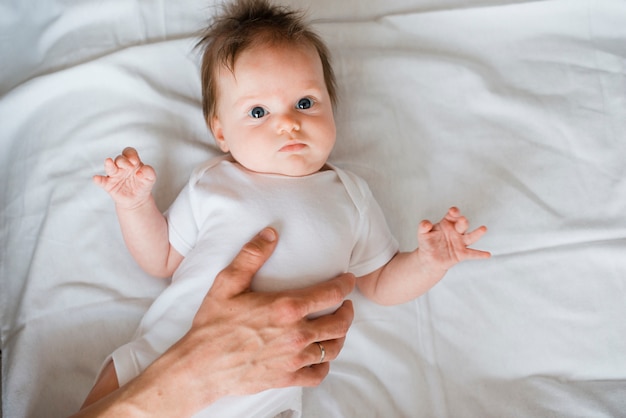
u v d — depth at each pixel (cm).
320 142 109
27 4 138
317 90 109
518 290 120
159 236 112
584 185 126
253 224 104
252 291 99
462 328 118
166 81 129
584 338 117
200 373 92
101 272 116
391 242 116
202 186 111
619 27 137
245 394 94
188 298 103
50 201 120
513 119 131
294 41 110
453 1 139
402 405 112
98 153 123
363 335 116
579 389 113
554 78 134
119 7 134
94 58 132
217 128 118
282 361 93
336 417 110
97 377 100
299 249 103
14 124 128
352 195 112
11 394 107
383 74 133
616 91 132
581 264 121
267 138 106
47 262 116
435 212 125
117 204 105
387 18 138
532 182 127
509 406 112
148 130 125
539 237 122
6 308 116
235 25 113
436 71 133
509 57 136
